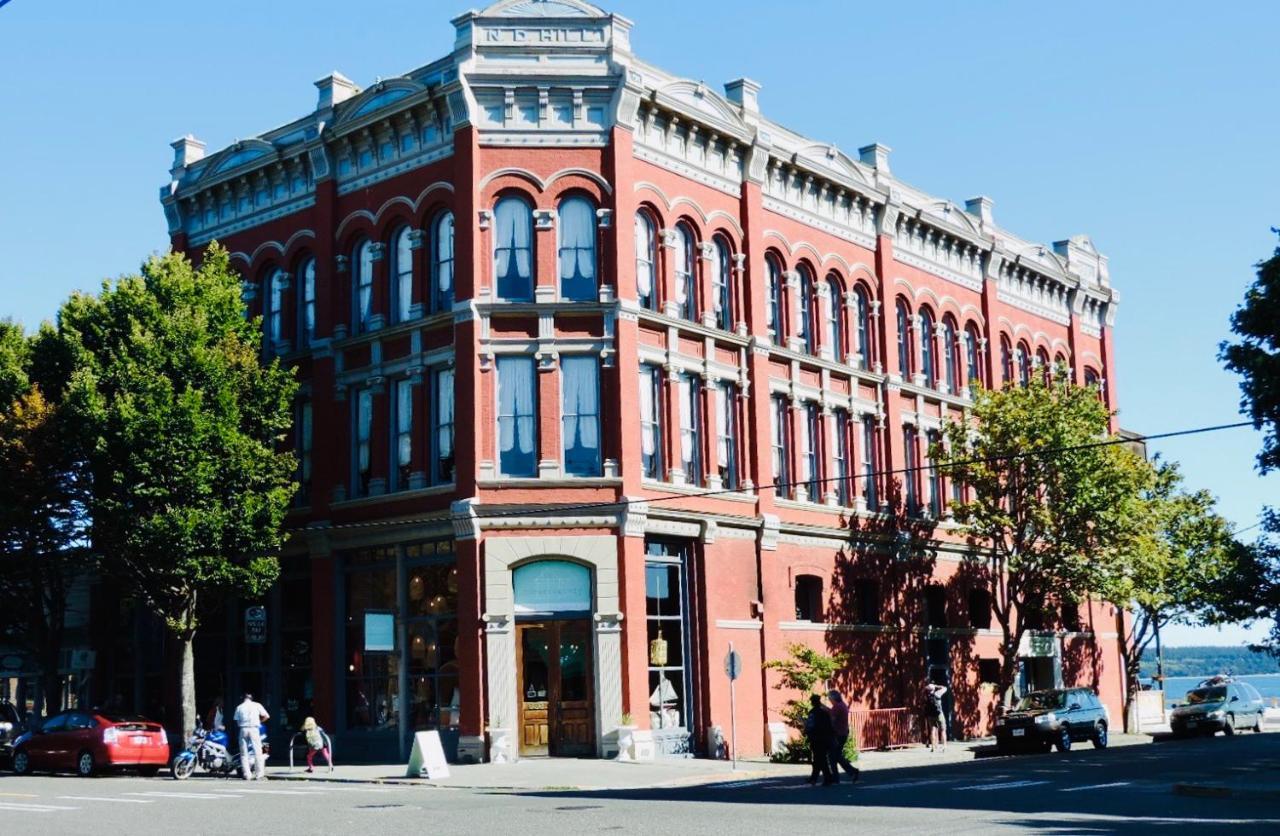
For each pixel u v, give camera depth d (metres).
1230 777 24.06
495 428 32.19
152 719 39.97
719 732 33.16
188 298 33.31
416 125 34.56
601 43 33.16
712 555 34.38
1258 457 31.03
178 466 31.06
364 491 35.22
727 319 36.66
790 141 39.38
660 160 34.62
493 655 31.02
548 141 33.00
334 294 36.12
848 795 21.88
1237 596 38.22
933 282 45.19
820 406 39.47
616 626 31.36
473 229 32.44
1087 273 54.78
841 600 39.09
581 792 24.61
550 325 32.44
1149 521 41.22
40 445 32.47
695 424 35.09
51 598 36.75
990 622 45.75
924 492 43.31
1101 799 20.38
